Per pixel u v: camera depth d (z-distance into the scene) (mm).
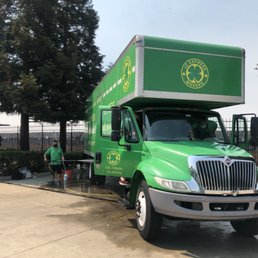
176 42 8156
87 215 9617
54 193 13219
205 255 6660
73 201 11609
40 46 20859
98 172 9781
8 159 18375
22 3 21078
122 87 9219
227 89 8398
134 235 7789
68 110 21688
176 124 8336
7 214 9695
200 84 8227
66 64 21109
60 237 7641
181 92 8094
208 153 6945
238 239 7664
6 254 6637
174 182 6680
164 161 7184
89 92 22797
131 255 6586
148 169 7219
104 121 9680
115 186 14445
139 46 7922
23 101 19891
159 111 8492
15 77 21141
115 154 9039
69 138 25750
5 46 21297
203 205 6578
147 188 7168
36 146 26672
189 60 8180
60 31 22719
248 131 8930
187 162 6789
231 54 8477
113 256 6535
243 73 8539
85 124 20891
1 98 21516
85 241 7379
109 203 11234
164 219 9203
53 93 20984
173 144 7594
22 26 20688
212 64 8336
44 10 21266
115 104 10250
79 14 23688
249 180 6844
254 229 7629
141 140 8078
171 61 8070
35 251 6793
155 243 7277
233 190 6707
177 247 7070
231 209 6707
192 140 8125
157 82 7965
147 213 7121
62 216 9508
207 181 6672
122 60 9336
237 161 6836
